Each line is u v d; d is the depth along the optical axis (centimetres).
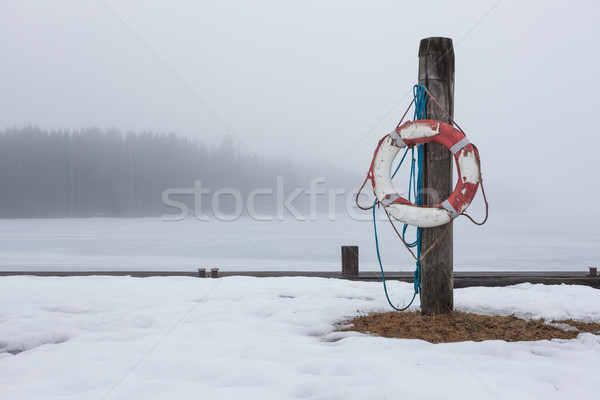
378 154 408
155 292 554
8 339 372
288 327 393
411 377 264
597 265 1500
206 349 330
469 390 246
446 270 408
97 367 294
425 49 408
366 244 2323
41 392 255
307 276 674
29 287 588
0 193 8356
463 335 357
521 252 2019
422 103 404
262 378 269
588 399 236
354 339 349
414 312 428
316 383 259
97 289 573
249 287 582
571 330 376
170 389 255
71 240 2845
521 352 313
